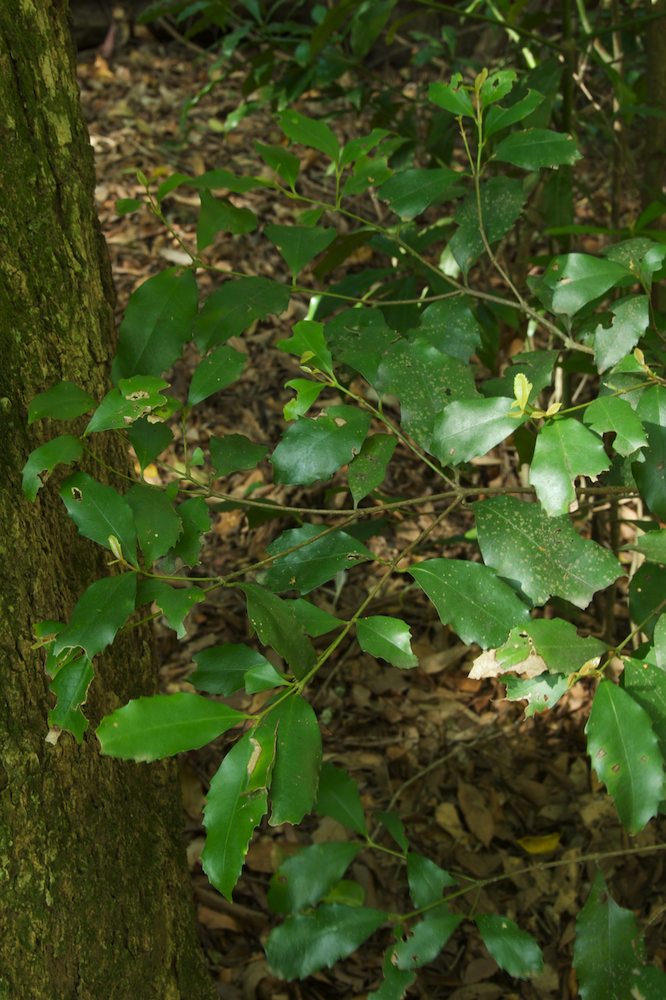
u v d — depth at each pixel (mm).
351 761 2441
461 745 2469
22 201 1262
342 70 2312
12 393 1240
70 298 1326
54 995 1261
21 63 1262
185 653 2670
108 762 1384
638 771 1037
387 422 1227
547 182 2078
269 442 3270
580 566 1124
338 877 1342
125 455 1468
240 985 1949
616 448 1044
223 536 3002
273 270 3902
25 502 1245
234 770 990
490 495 1216
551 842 2248
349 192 1421
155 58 5215
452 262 2168
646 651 1194
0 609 1206
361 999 1951
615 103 2855
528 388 1074
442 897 1356
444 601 1113
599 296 1255
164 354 1266
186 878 1562
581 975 1245
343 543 1201
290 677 1070
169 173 4266
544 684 1101
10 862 1209
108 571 1393
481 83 1312
